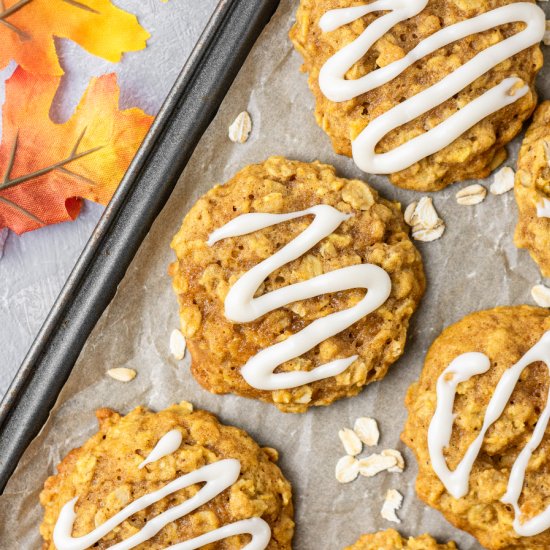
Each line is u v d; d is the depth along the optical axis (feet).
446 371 1.40
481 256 1.45
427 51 1.39
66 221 1.53
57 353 1.45
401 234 1.44
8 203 1.52
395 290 1.42
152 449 1.43
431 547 1.43
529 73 1.41
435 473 1.40
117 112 1.51
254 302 1.41
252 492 1.43
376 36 1.39
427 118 1.41
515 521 1.39
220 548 1.43
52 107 1.53
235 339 1.42
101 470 1.43
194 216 1.43
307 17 1.42
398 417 1.45
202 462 1.43
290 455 1.47
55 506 1.45
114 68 1.53
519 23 1.40
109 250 1.44
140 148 1.43
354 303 1.41
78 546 1.42
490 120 1.41
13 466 1.46
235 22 1.43
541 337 1.39
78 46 1.53
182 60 1.53
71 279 1.43
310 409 1.47
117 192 1.43
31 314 1.53
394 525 1.45
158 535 1.42
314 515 1.46
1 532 1.47
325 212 1.41
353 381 1.43
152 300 1.47
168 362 1.48
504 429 1.38
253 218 1.41
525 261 1.44
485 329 1.41
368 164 1.42
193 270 1.43
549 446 1.39
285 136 1.46
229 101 1.45
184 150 1.44
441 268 1.45
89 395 1.48
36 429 1.46
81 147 1.52
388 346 1.43
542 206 1.40
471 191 1.45
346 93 1.40
